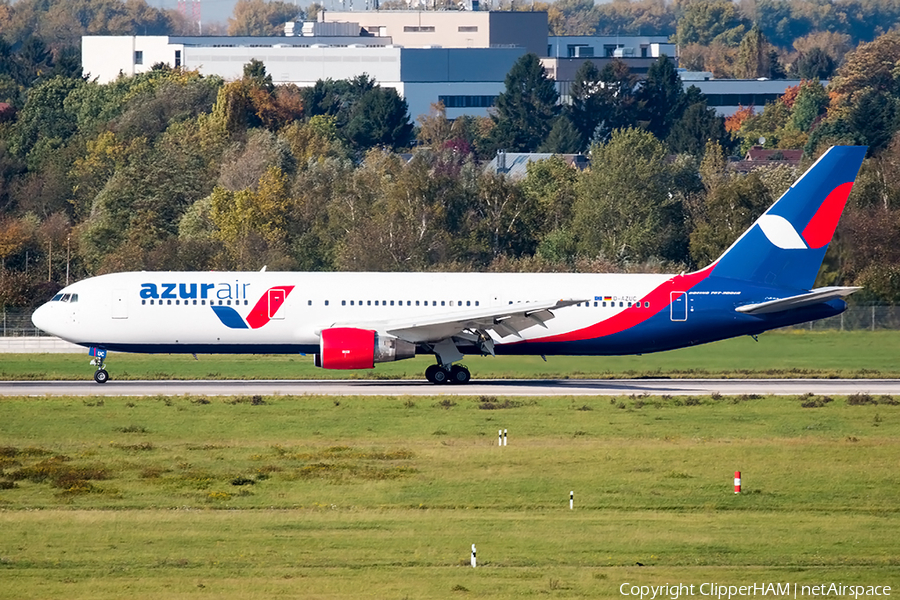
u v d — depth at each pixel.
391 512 134.75
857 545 122.44
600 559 116.00
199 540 121.25
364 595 102.62
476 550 118.19
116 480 151.50
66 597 101.62
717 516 135.50
